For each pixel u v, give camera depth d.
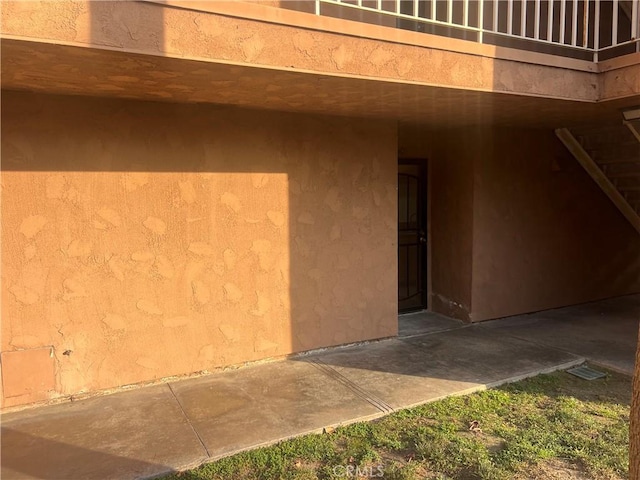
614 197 7.60
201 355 4.57
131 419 3.68
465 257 6.46
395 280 5.67
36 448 3.27
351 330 5.40
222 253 4.63
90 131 4.04
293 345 5.05
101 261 4.12
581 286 7.55
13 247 3.82
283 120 4.88
